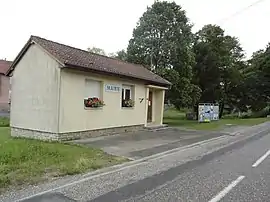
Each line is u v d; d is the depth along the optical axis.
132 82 17.91
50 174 7.16
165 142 13.64
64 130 13.34
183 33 26.12
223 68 42.06
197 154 10.79
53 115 13.27
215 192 5.97
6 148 9.90
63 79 13.23
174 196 5.68
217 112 30.62
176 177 7.20
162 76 24.56
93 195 5.66
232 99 48.94
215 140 15.20
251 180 6.98
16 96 15.23
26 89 14.66
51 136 13.34
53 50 14.00
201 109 28.03
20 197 5.42
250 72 48.88
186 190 6.08
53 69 13.39
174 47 25.09
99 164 8.50
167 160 9.55
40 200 5.29
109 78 15.95
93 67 14.36
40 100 13.93
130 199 5.46
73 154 9.59
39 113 13.94
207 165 8.72
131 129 18.02
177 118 37.06
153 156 10.21
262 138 16.22
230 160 9.55
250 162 9.23
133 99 18.17
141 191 5.97
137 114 18.53
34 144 11.10
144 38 25.83
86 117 14.49
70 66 13.12
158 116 21.83
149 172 7.73
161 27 25.53
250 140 15.27
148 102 20.61
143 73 20.17
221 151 11.53
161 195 5.72
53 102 13.33
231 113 53.72
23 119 14.77
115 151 10.85
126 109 17.45
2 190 5.83
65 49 15.88
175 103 26.77
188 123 26.61
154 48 25.59
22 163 7.96
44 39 15.49
